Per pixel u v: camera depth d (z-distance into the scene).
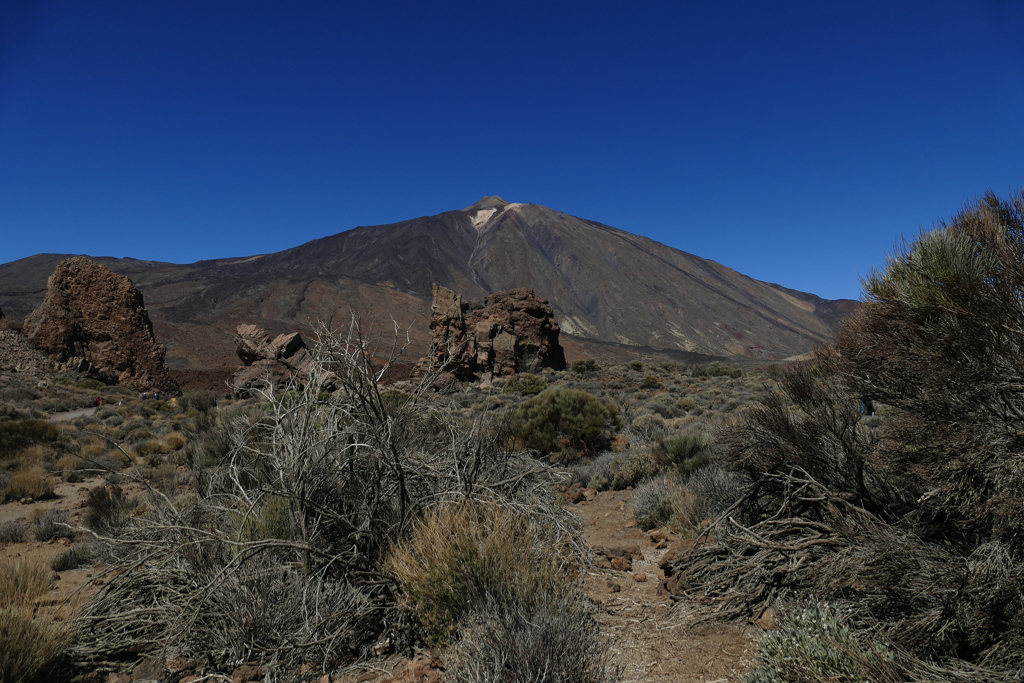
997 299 3.36
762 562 4.00
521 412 14.34
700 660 3.38
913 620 2.88
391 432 4.55
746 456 4.85
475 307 54.91
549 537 4.88
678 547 5.20
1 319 59.72
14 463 17.27
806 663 2.66
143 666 3.76
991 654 2.60
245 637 3.70
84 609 4.30
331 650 3.66
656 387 36.94
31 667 3.55
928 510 3.67
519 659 2.85
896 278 4.06
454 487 4.93
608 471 11.17
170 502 4.65
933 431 3.44
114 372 56.75
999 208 3.77
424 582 3.75
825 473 4.41
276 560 4.18
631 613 4.21
